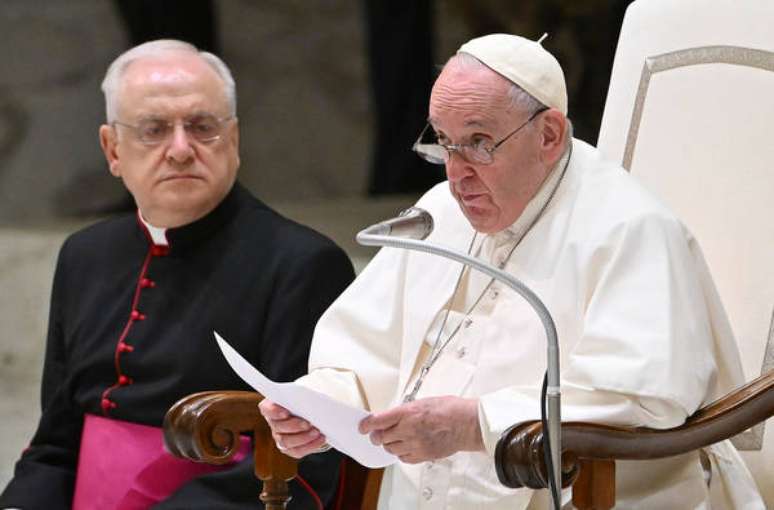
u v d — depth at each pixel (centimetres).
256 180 4772
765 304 1318
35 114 4606
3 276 3050
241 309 1442
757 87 1355
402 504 1273
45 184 4562
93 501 1456
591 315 1189
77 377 1502
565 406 1154
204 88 1466
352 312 1361
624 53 1443
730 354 1227
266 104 4809
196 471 1430
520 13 4378
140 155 1467
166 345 1455
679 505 1220
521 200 1238
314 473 1352
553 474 1017
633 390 1135
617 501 1234
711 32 1391
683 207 1373
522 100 1201
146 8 3856
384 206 4050
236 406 1227
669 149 1391
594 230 1229
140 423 1449
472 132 1200
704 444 1146
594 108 4191
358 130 4803
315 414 1130
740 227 1340
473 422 1141
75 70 4644
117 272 1522
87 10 4662
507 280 1013
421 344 1305
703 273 1233
